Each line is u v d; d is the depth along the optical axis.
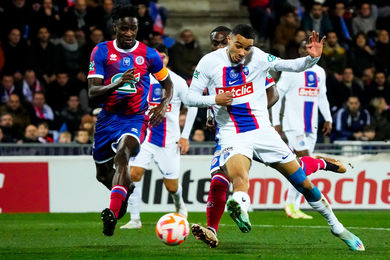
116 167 19.22
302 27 48.44
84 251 20.23
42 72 44.00
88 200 35.72
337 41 48.47
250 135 19.20
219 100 18.70
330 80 44.97
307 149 32.03
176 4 51.75
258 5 50.19
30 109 39.72
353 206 35.97
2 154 35.66
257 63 19.25
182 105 39.81
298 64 18.92
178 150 27.48
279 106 31.64
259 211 35.62
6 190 35.25
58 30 45.56
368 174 36.03
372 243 22.00
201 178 35.50
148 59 20.44
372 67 48.19
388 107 45.66
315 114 32.09
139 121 20.58
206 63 19.39
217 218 19.95
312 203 19.73
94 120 36.81
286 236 24.20
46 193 35.53
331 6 49.75
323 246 21.27
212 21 51.75
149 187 35.34
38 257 18.94
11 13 44.44
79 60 44.62
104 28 45.78
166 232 19.06
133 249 20.67
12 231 26.27
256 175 35.81
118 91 20.14
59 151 35.97
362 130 42.28
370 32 50.56
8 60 43.66
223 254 19.25
